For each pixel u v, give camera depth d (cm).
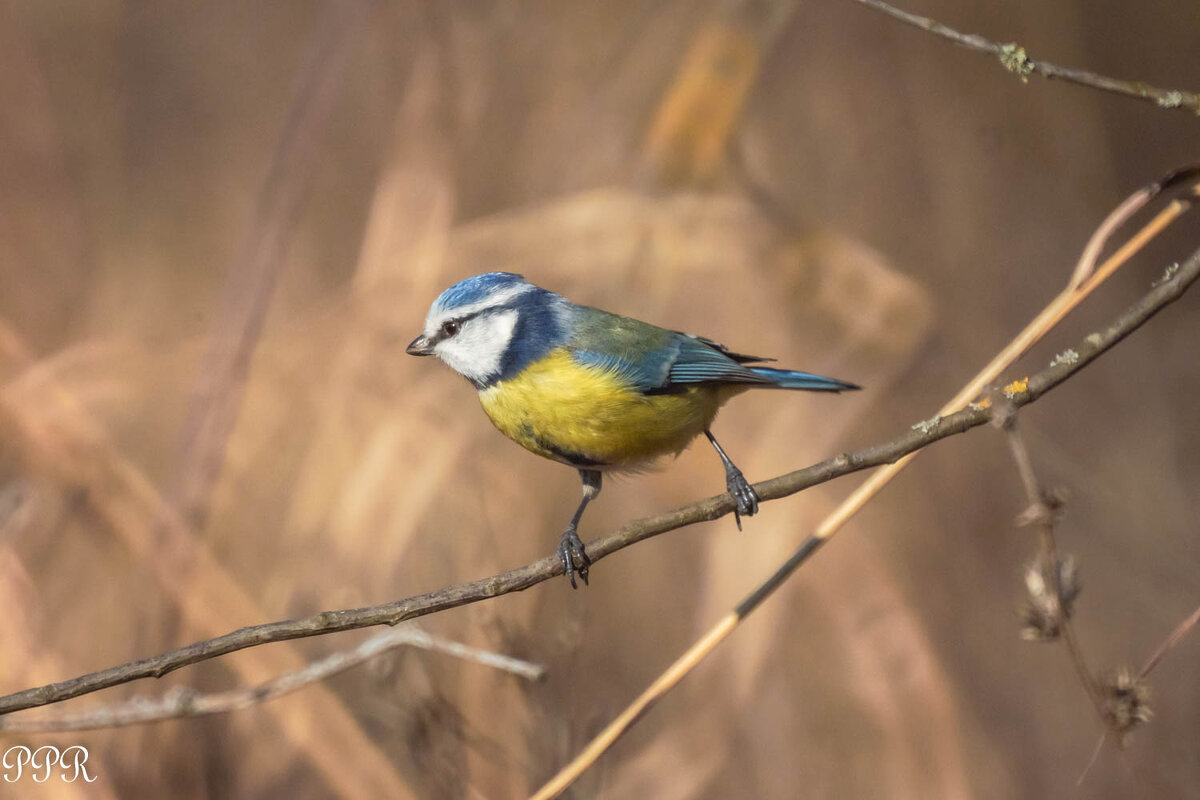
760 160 1368
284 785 897
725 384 796
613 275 1167
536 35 1352
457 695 817
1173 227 1419
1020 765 1031
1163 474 1227
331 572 971
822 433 1158
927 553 1164
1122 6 1512
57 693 525
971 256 1434
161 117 1620
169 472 1023
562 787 665
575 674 821
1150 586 1142
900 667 1043
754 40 1251
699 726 1028
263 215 1160
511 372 755
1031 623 602
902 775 1002
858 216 1447
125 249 1477
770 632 1051
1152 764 978
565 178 1274
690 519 627
